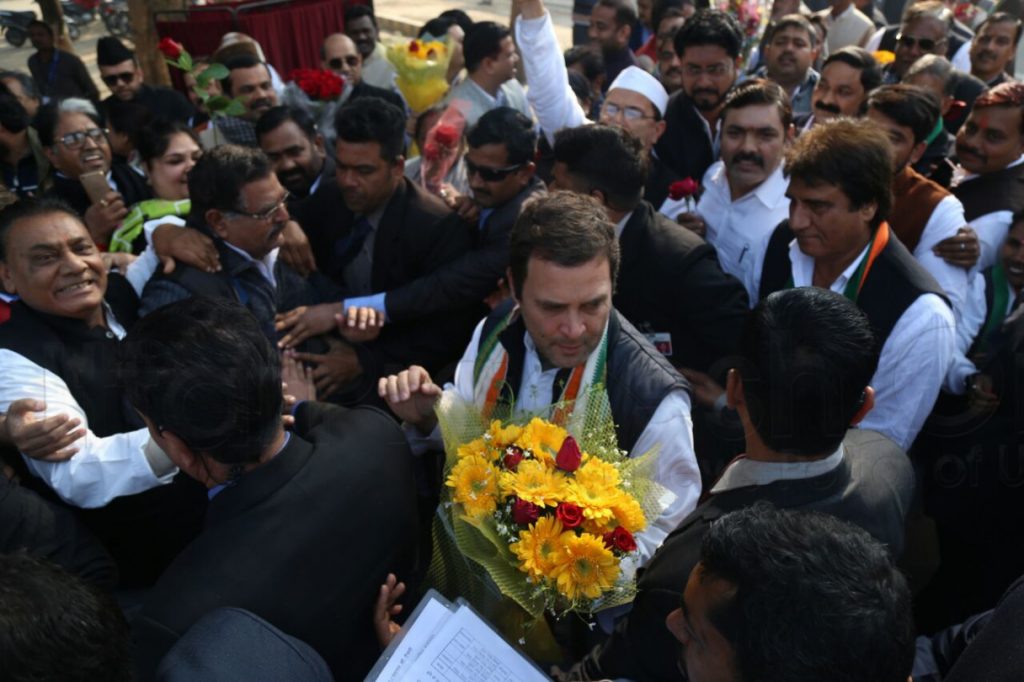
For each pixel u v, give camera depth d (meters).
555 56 3.42
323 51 5.10
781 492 1.40
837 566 1.00
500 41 4.10
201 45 6.21
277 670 1.17
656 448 1.62
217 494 1.41
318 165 3.50
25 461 1.84
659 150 3.71
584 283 1.56
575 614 1.72
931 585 2.27
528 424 1.59
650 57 6.04
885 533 1.43
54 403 1.80
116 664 1.00
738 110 2.72
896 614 0.99
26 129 4.10
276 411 1.40
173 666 1.15
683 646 1.18
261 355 1.38
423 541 1.95
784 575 0.99
